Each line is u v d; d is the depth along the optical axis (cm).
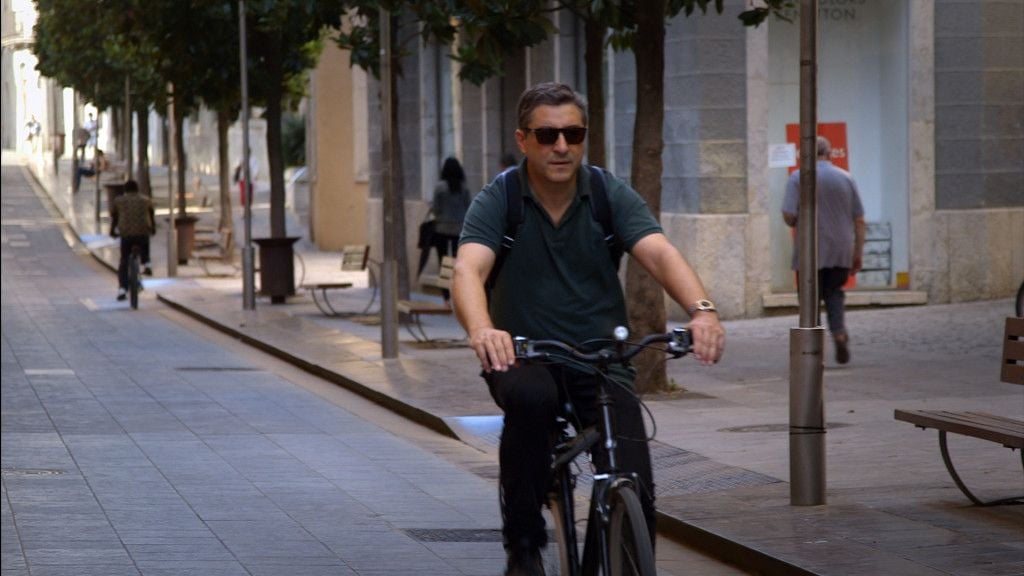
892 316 2177
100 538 927
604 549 557
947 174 2333
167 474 1177
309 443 1357
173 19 3106
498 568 857
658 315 1490
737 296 2311
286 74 3394
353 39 2303
